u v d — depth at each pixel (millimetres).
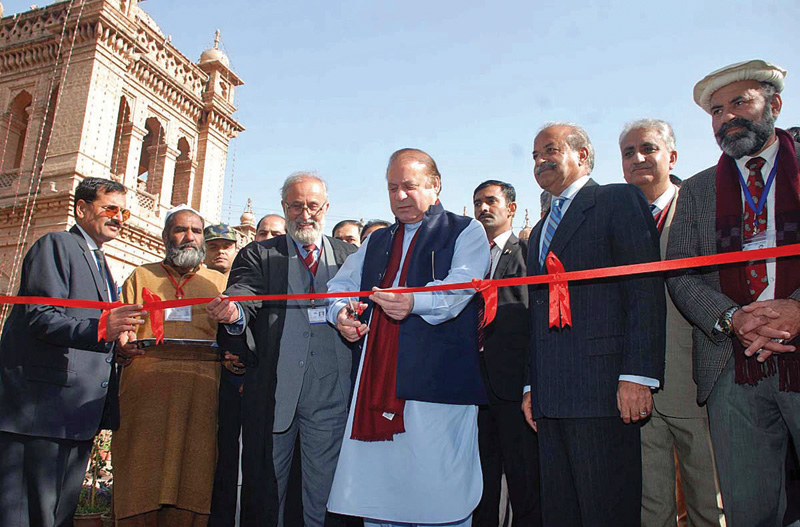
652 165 4238
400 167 3639
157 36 19094
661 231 4125
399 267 3668
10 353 3713
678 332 3803
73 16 17016
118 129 18234
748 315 2818
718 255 2686
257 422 3951
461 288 3098
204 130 21109
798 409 2781
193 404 4320
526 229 6859
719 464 3035
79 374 3789
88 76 16875
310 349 4160
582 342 3109
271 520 3846
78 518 5508
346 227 6898
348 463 3406
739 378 2914
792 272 2861
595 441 3018
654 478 3840
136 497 4043
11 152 18250
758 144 3096
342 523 4086
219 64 21484
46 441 3660
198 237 4707
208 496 4258
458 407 3404
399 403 3248
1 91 18422
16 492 3572
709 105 3357
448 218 3703
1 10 19281
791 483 3588
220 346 4031
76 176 16047
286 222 4434
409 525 3465
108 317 3613
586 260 3186
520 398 4191
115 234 4355
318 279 4367
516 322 4355
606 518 2941
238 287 4031
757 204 3105
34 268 3828
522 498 4273
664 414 3762
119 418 4141
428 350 3303
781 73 3125
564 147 3473
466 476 3309
